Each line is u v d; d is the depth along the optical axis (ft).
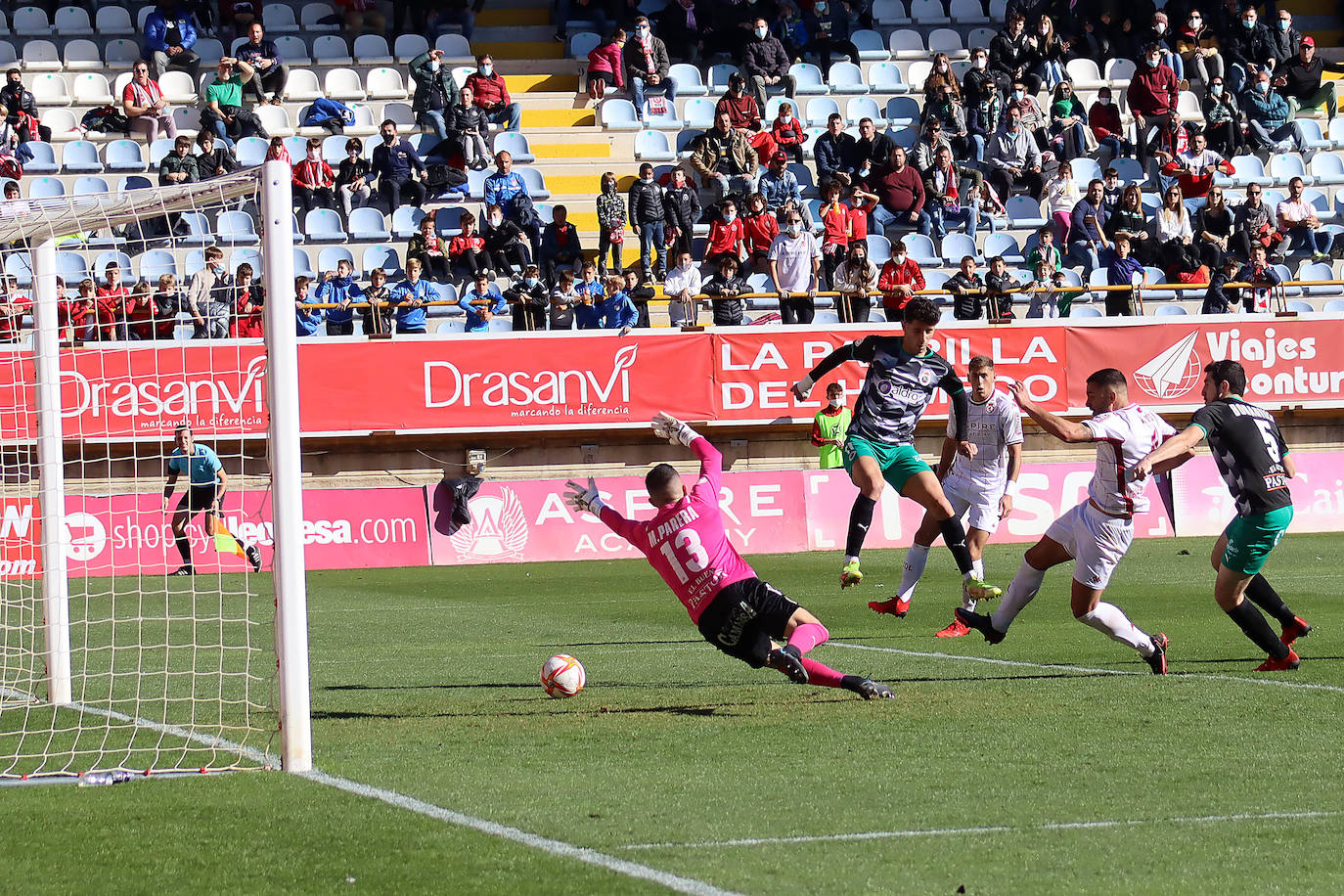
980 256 173.37
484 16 205.77
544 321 150.51
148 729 53.98
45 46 191.11
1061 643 73.05
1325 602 90.68
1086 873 31.81
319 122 182.29
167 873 33.35
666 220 163.73
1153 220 172.86
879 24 214.48
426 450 148.15
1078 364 152.35
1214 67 195.31
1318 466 148.46
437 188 174.60
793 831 35.68
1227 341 153.89
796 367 149.69
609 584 114.01
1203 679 59.41
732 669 65.87
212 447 134.31
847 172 175.83
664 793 40.24
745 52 190.39
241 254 159.53
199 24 193.57
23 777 44.06
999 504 79.51
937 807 38.04
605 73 192.24
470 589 112.68
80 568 127.75
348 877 32.37
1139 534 145.69
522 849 34.40
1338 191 191.62
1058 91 188.65
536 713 54.44
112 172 173.37
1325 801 38.14
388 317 148.56
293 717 44.75
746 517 139.23
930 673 62.54
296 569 45.09
